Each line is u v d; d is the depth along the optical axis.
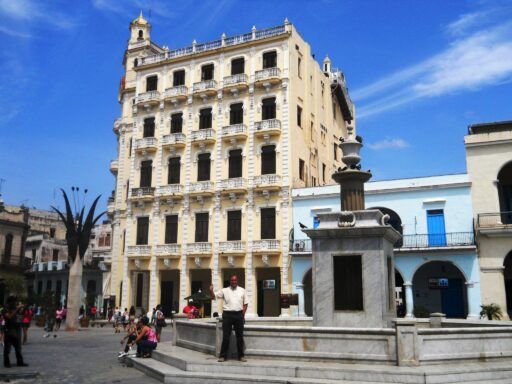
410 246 33.38
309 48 45.34
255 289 38.16
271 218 39.03
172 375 11.71
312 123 44.59
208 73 44.22
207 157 42.56
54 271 59.41
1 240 56.03
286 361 11.54
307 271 36.44
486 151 32.97
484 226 31.73
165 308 42.84
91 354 18.47
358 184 14.16
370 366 10.67
